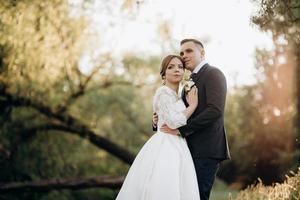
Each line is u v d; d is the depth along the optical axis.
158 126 5.45
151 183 5.15
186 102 5.45
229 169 18.81
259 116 18.03
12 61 11.68
